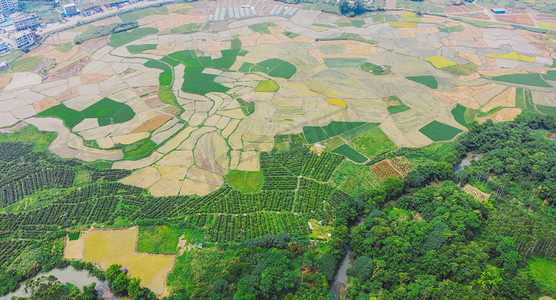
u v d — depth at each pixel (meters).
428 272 109.56
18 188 154.62
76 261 120.50
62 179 159.00
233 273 111.25
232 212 140.75
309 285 112.00
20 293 113.38
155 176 161.38
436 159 170.75
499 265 114.31
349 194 151.00
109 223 135.00
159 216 139.12
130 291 108.25
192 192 152.25
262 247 121.69
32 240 129.62
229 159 172.12
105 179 159.50
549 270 114.06
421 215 136.88
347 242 129.75
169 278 114.75
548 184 146.50
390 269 111.25
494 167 160.38
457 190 144.38
